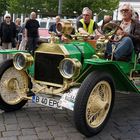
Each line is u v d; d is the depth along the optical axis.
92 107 3.29
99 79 3.26
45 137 3.27
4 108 3.86
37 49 3.72
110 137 3.37
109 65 3.34
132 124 3.78
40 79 3.73
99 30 4.23
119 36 4.04
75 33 4.11
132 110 4.30
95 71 3.32
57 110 4.06
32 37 8.86
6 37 7.99
